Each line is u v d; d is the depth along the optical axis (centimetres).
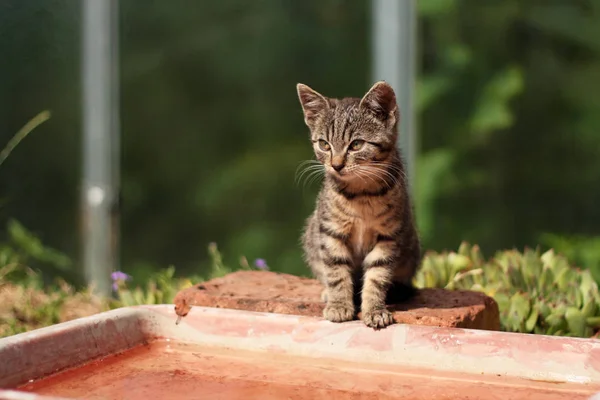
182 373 401
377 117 474
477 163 1345
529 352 392
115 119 845
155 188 1420
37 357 382
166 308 455
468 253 657
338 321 434
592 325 530
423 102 1288
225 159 1465
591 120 1377
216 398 363
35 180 1025
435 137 1331
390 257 462
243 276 536
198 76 1455
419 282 604
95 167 832
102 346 420
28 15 1012
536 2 1380
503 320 528
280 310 459
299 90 506
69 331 403
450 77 1323
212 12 1466
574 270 622
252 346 436
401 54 756
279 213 1432
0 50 1001
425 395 371
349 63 1433
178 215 1429
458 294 489
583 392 371
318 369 411
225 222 1443
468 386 383
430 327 414
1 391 310
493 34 1352
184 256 1417
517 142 1372
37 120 704
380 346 417
